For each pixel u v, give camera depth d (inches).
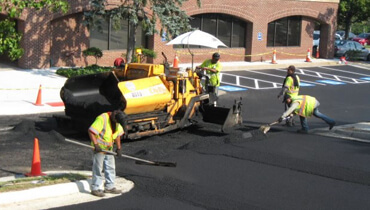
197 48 1176.8
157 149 426.0
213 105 531.5
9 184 314.5
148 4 1005.8
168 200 309.6
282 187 339.0
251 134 481.4
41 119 552.1
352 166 395.5
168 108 480.7
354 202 313.1
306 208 300.0
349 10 1732.3
